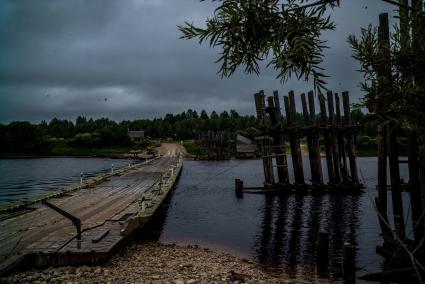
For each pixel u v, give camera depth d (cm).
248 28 330
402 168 5388
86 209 1667
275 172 5447
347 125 2670
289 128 2739
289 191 2795
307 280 1118
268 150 2848
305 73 321
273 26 328
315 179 2759
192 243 1550
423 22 380
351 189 2723
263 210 2295
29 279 871
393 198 1167
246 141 9850
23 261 959
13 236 1157
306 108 2736
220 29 327
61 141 13412
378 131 1270
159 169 4372
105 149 12888
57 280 878
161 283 912
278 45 318
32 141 12394
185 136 17675
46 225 1318
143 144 13750
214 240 1609
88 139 13162
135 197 2055
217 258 1301
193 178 4522
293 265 1277
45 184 4234
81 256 991
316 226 1873
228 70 344
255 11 314
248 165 7106
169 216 2144
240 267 1198
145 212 1561
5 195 3303
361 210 2231
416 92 363
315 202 2505
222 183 3938
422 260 1019
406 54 372
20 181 4575
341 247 1495
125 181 2972
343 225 1883
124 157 10981
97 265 1000
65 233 1198
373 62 383
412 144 1040
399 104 374
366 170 5309
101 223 1356
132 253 1263
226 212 2255
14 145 12106
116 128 14400
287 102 2766
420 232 1034
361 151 8575
